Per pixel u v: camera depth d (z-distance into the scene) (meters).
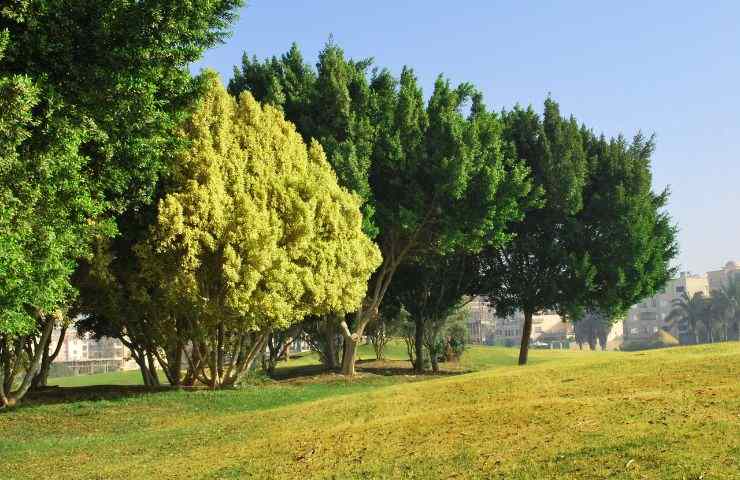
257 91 34.84
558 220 40.84
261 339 28.75
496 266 43.16
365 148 31.81
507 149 38.50
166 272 24.23
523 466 10.61
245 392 25.88
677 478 9.11
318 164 29.69
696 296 126.56
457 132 32.25
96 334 33.22
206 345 27.02
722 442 10.43
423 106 35.50
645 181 42.06
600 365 21.59
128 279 25.48
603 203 40.97
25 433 19.84
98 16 16.23
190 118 25.30
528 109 40.75
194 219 23.91
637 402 14.12
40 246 15.84
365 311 35.59
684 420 12.03
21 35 15.58
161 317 26.23
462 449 12.20
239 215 24.92
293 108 33.62
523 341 43.72
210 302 24.73
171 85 19.14
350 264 28.88
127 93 16.91
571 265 40.06
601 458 10.37
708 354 22.28
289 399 24.89
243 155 26.22
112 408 22.73
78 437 19.17
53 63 16.08
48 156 15.09
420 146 33.16
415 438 13.59
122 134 17.95
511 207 34.25
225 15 19.30
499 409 15.07
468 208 33.19
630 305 42.59
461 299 44.62
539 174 39.78
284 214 26.69
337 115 32.50
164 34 17.12
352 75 34.12
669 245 44.72
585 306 42.47
